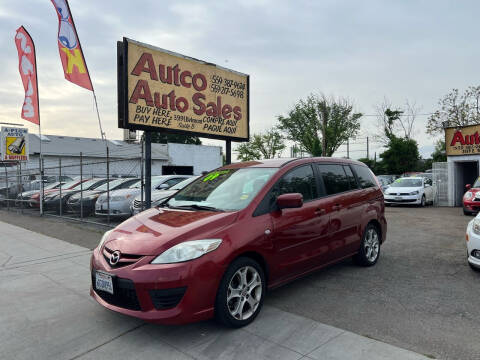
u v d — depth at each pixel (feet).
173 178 34.55
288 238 13.17
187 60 25.95
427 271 17.29
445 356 9.48
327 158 17.08
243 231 11.76
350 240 16.60
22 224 35.55
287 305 13.25
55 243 25.73
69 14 38.68
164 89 24.57
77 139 112.37
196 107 26.53
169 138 198.59
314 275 16.90
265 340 10.59
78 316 12.75
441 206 54.29
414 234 27.50
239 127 29.71
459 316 12.00
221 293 10.81
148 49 23.71
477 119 97.40
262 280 12.18
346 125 129.80
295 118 134.72
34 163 86.84
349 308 12.89
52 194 42.01
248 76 30.35
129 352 10.17
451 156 53.26
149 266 10.41
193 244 10.73
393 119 125.80
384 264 18.69
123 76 22.70
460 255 20.31
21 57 45.19
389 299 13.69
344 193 16.75
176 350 10.16
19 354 10.25
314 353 9.79
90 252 22.66
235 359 9.60
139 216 14.05
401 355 9.56
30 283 16.65
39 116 44.75
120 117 23.00
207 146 130.62
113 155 102.47
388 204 56.85
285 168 14.61
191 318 10.34
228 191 14.11
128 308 10.75
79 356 10.05
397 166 110.93
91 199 36.47
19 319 12.59
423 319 11.83
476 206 38.17
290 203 12.46
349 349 9.95
